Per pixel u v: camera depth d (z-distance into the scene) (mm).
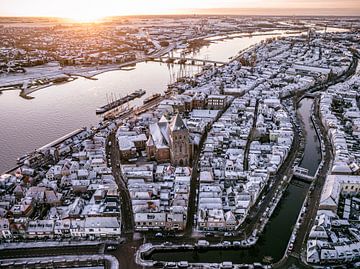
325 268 177125
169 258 191750
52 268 182625
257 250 195625
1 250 195125
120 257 189125
